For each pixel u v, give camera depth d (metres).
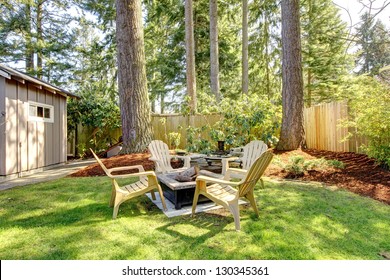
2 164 4.97
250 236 2.44
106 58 14.05
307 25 12.55
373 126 4.67
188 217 2.94
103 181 4.62
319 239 2.38
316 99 14.34
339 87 12.45
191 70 9.75
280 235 2.45
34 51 12.42
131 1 6.47
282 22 6.70
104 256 2.12
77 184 4.43
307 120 8.21
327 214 2.95
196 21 12.92
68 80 14.59
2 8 11.30
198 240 2.37
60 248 2.24
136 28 6.54
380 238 2.39
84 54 14.03
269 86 15.02
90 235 2.48
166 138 8.64
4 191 4.05
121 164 5.49
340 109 6.39
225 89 14.08
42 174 5.69
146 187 3.14
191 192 3.36
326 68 12.61
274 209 3.13
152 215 3.01
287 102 6.62
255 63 14.73
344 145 6.31
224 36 13.19
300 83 6.59
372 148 4.82
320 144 7.42
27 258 2.10
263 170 2.81
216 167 4.90
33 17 12.25
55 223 2.77
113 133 9.87
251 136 6.63
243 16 11.73
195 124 8.40
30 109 5.83
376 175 4.40
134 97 6.50
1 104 5.02
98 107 9.41
